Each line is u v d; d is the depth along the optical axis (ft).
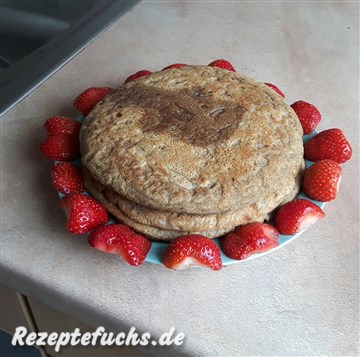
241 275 1.01
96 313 0.95
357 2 1.79
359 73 1.51
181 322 0.93
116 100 1.08
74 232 0.96
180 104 1.05
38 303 1.07
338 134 1.09
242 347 0.90
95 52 1.54
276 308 0.96
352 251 1.05
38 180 1.16
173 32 1.63
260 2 1.78
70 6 1.70
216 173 0.94
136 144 0.99
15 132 1.27
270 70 1.50
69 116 1.32
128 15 1.69
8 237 1.05
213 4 1.76
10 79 1.40
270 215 1.01
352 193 1.16
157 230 0.97
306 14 1.73
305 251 1.05
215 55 1.55
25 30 1.67
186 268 0.95
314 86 1.45
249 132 1.00
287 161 0.99
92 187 1.03
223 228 0.96
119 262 1.02
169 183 0.93
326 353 0.90
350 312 0.96
